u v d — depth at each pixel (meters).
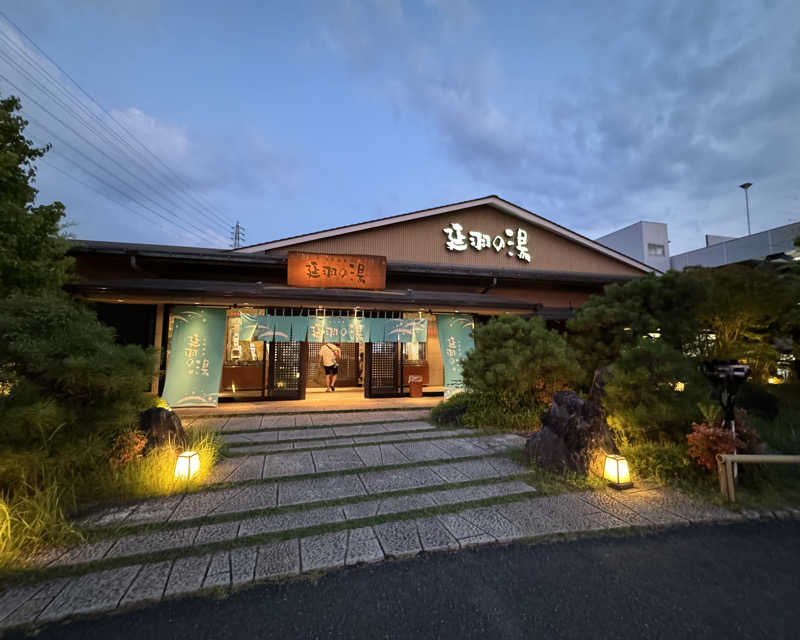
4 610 2.29
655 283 7.80
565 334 8.84
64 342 3.67
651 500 3.95
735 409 4.79
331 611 2.33
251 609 2.34
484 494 4.12
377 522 3.48
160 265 9.94
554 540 3.18
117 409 3.98
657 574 2.72
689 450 4.39
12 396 3.36
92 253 9.20
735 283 7.62
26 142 5.44
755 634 2.15
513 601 2.44
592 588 2.56
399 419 7.91
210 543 3.09
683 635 2.14
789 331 8.05
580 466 4.64
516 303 10.72
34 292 5.32
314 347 13.33
